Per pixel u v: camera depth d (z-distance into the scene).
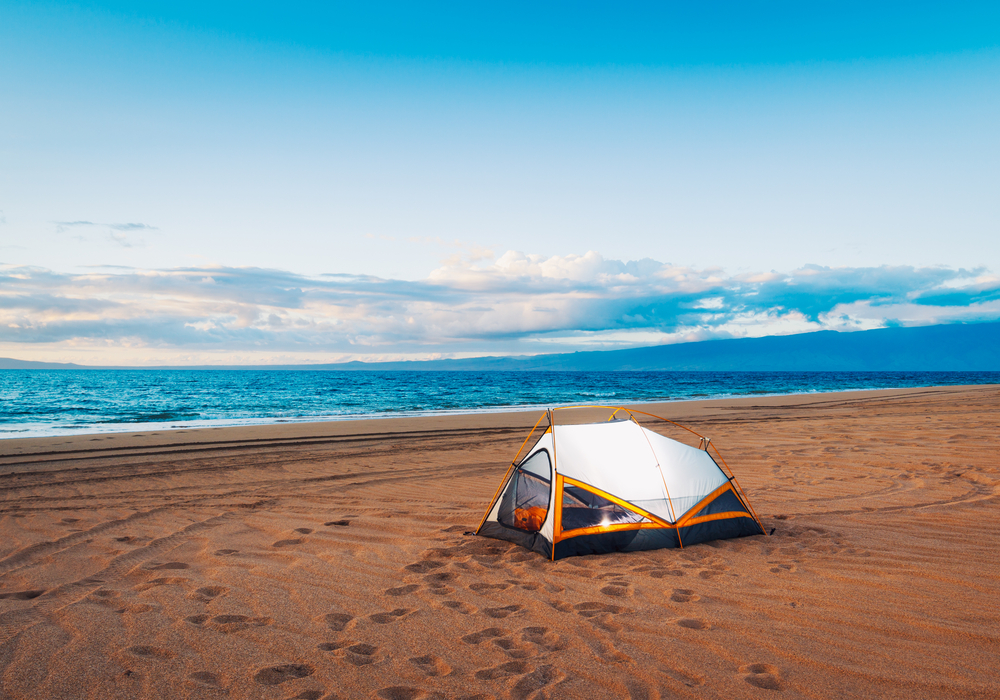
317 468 11.84
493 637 4.00
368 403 36.41
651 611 4.44
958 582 4.86
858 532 6.52
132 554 6.14
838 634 3.92
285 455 13.52
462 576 5.38
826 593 4.71
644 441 6.95
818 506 7.83
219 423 22.58
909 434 14.03
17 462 12.62
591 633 4.05
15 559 5.98
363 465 12.18
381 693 3.22
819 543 6.15
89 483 10.41
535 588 5.03
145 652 3.74
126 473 11.34
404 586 5.08
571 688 3.28
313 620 4.32
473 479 10.61
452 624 4.24
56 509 8.41
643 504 6.33
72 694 3.19
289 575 5.41
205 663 3.59
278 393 49.25
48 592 4.95
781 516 7.37
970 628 3.95
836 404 26.77
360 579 5.30
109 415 26.05
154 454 13.77
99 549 6.36
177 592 4.95
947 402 24.73
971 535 6.24
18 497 9.26
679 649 3.76
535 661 3.63
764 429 16.78
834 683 3.27
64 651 3.74
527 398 43.16
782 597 4.66
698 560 5.73
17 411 28.22
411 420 22.23
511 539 6.51
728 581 5.10
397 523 7.48
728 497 6.68
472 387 65.69
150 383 72.62
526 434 17.53
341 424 20.58
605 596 4.80
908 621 4.10
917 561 5.45
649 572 5.39
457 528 7.21
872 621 4.12
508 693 3.22
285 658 3.68
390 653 3.76
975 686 3.18
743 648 3.75
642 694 3.20
